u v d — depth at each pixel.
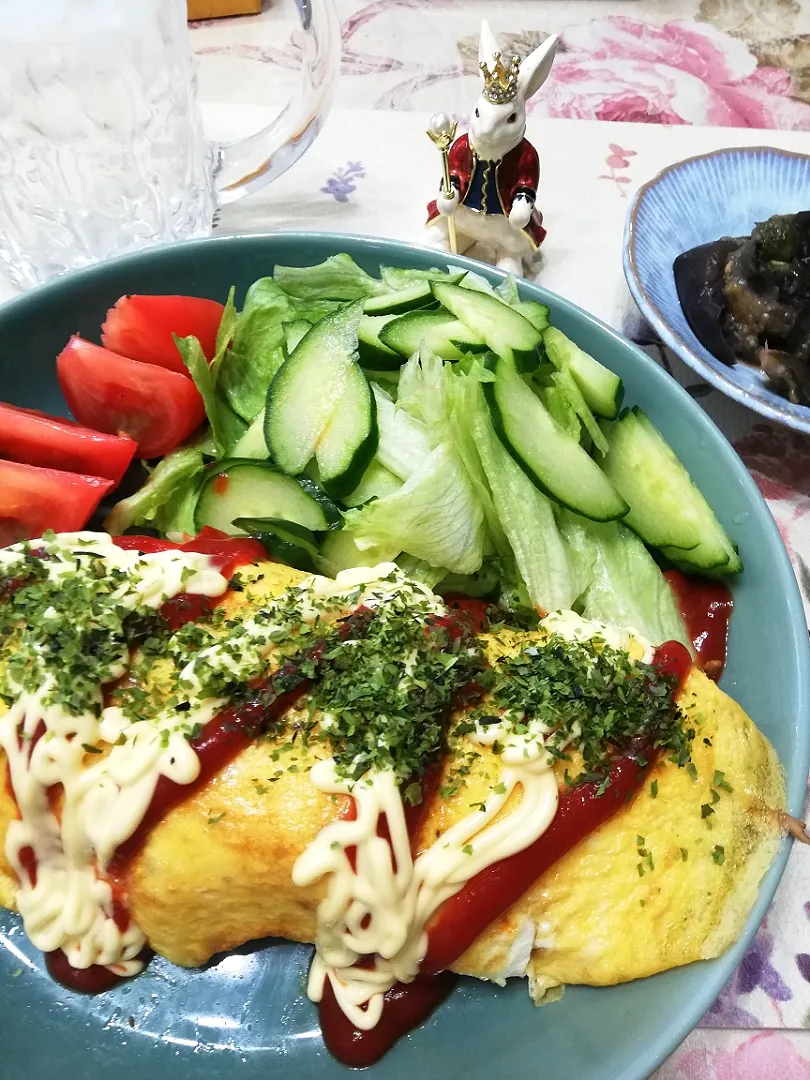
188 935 0.20
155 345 0.27
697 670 0.22
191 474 0.27
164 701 0.20
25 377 0.28
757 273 0.30
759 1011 0.21
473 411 0.25
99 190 0.31
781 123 0.42
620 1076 0.17
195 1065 0.20
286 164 0.34
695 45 0.46
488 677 0.20
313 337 0.26
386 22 0.46
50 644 0.20
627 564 0.26
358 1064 0.19
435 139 0.30
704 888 0.19
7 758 0.19
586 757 0.19
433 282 0.27
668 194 0.33
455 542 0.24
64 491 0.25
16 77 0.27
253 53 0.42
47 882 0.20
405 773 0.18
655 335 0.32
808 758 0.21
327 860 0.18
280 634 0.20
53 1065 0.19
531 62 0.29
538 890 0.19
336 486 0.25
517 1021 0.20
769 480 0.29
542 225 0.35
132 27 0.28
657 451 0.27
